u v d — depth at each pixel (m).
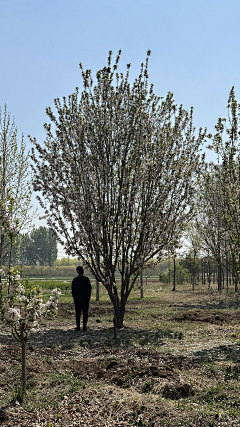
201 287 32.56
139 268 11.99
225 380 6.39
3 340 9.81
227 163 9.37
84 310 12.12
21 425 4.95
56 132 11.81
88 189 11.55
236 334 10.39
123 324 12.84
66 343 10.05
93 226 11.52
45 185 11.45
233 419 4.77
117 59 11.78
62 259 114.06
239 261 9.77
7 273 5.96
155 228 11.80
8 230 6.57
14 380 6.73
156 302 20.11
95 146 11.68
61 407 5.54
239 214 9.45
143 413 5.16
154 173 11.98
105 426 4.92
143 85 12.02
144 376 6.63
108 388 6.19
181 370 7.03
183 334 10.68
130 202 11.51
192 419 4.83
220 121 9.36
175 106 12.42
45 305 6.16
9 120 15.49
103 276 12.14
